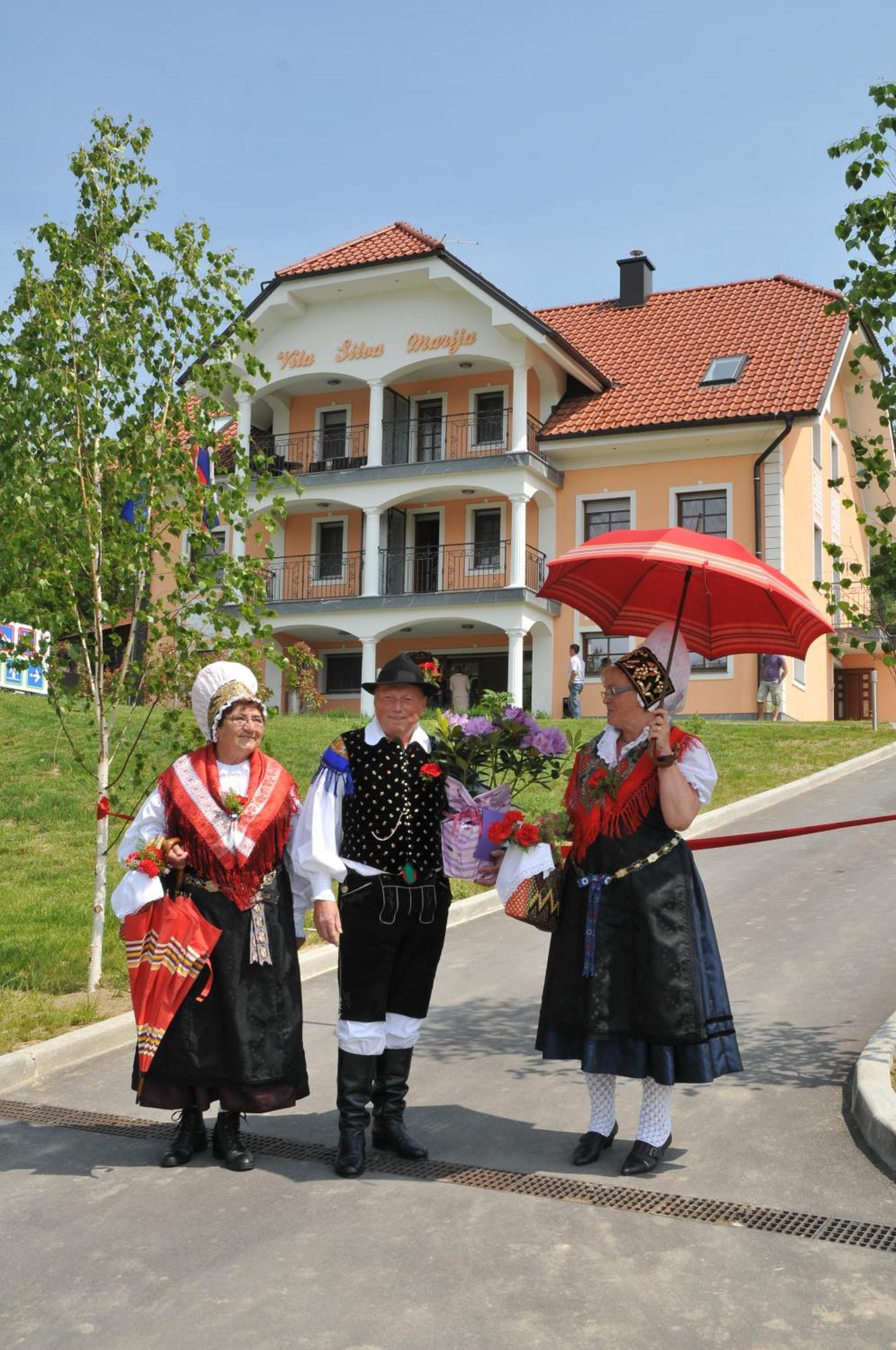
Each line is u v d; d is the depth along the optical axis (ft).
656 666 15.28
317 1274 12.35
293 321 102.47
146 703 25.89
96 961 24.35
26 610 23.90
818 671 97.71
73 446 24.75
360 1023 15.40
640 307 109.40
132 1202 14.40
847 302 19.52
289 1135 16.76
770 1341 10.91
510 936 29.43
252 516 25.58
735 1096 17.62
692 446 92.22
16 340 24.71
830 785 50.72
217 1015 15.19
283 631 102.37
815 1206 13.76
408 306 98.78
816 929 27.53
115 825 39.91
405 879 15.60
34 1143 16.62
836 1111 16.85
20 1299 12.05
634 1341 10.93
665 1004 14.49
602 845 15.11
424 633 102.32
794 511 92.27
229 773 15.94
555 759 16.02
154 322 25.21
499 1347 10.88
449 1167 15.26
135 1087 15.42
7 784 44.29
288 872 16.16
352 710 104.17
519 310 91.76
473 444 101.71
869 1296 11.68
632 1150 15.07
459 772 16.02
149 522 25.00
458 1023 22.21
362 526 104.22
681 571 15.94
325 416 107.24
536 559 96.99
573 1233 13.17
